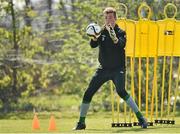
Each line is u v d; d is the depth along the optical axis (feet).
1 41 161.38
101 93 160.86
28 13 169.27
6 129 94.32
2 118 135.23
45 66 175.52
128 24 92.38
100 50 88.17
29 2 188.44
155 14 139.85
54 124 91.04
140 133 79.97
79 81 177.47
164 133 80.18
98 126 94.79
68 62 170.09
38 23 176.45
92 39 87.51
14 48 161.79
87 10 159.02
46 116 139.44
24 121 116.16
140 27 92.48
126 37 89.35
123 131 83.51
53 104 175.94
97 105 160.97
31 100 180.34
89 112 152.87
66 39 167.63
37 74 178.29
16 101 163.12
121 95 88.28
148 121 96.22
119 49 87.76
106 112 150.41
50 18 173.27
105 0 156.04
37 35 169.37
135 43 92.68
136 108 88.69
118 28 87.51
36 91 184.85
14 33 161.27
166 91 142.41
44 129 93.15
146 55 93.09
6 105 160.86
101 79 88.63
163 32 92.68
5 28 161.99
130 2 140.26
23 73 164.04
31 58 165.89
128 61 145.18
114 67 87.92
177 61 154.30
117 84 87.81
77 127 89.35
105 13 86.84
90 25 87.35
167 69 141.79
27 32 164.04
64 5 173.27
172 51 92.89
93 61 161.79
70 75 173.47
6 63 161.07
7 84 159.74
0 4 161.27
